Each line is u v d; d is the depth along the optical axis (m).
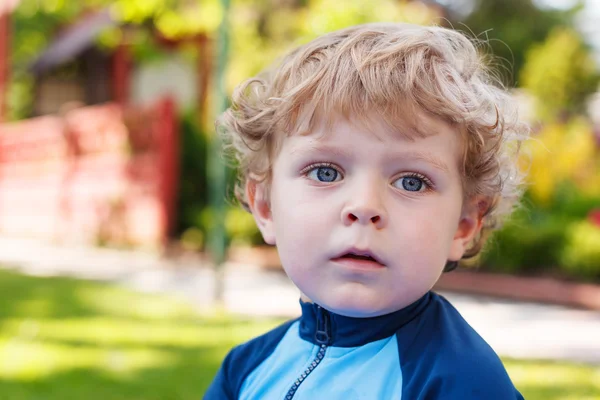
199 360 3.68
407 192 1.25
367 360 1.32
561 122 12.65
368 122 1.23
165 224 9.30
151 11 11.24
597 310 6.27
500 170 1.49
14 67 17.14
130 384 3.25
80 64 16.34
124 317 4.85
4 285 6.28
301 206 1.27
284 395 1.38
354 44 1.37
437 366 1.24
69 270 7.54
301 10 11.82
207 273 7.51
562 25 22.36
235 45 11.72
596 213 7.66
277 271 8.02
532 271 7.32
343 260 1.24
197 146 9.73
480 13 21.41
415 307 1.35
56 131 11.04
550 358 4.13
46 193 11.40
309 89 1.29
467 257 1.69
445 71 1.33
